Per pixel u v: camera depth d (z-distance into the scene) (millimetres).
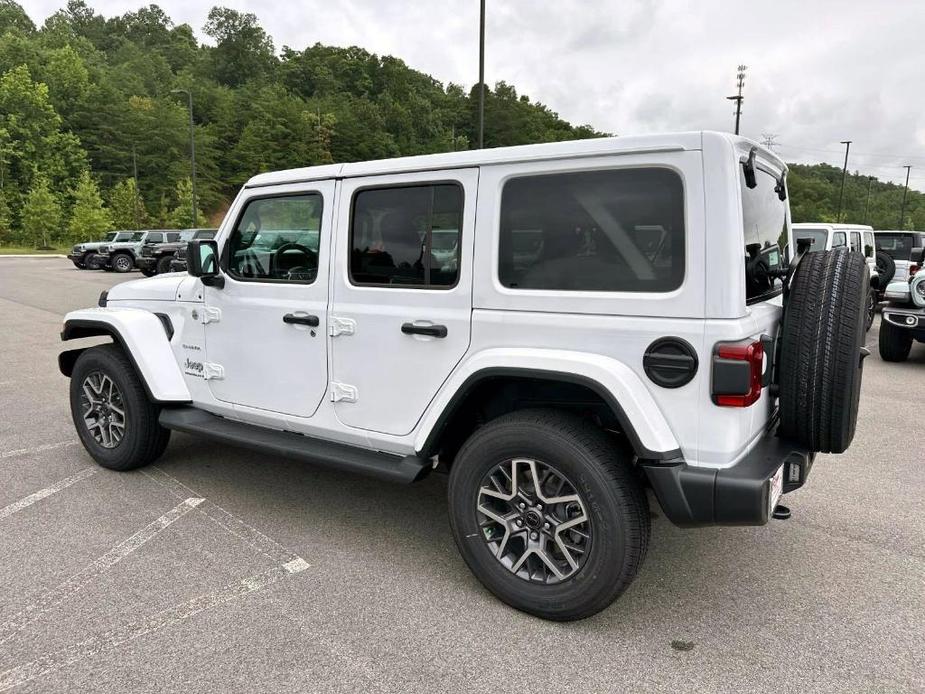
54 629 2562
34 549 3232
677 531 3508
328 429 3316
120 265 25844
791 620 2674
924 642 2521
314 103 101562
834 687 2252
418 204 2906
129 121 83000
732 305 2250
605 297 2441
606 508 2432
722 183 2240
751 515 2256
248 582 2941
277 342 3443
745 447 2387
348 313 3131
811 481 4258
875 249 12273
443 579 2994
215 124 96438
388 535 3441
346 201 3123
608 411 2791
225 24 130750
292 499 3910
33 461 4516
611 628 2615
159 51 131250
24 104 69688
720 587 2941
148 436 4121
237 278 3586
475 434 2734
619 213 2424
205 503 3830
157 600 2777
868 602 2812
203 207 81875
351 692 2219
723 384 2256
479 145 15984
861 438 5195
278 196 3389
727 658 2418
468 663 2381
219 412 3852
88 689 2219
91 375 4246
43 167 69375
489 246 2691
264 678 2285
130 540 3344
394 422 3062
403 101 115500
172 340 3988
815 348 2469
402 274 2979
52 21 131625
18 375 7332
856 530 3529
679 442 2377
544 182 2572
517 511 2676
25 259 36312
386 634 2557
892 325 8031
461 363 2801
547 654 2438
